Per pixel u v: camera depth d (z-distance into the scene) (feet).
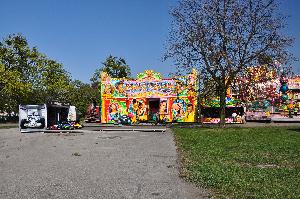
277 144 57.00
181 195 25.31
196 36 120.16
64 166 38.55
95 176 32.58
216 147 54.34
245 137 72.13
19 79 207.92
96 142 68.03
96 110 174.19
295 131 88.58
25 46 216.74
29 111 103.40
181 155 46.60
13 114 252.83
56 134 92.17
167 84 156.87
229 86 128.16
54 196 25.27
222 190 26.17
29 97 224.33
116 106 161.48
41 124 103.55
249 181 28.84
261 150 49.67
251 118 154.30
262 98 146.00
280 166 36.55
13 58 214.28
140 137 79.25
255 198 23.65
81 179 31.22
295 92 151.94
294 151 47.88
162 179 30.96
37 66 222.07
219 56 119.14
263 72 126.31
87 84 290.76
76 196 25.22
